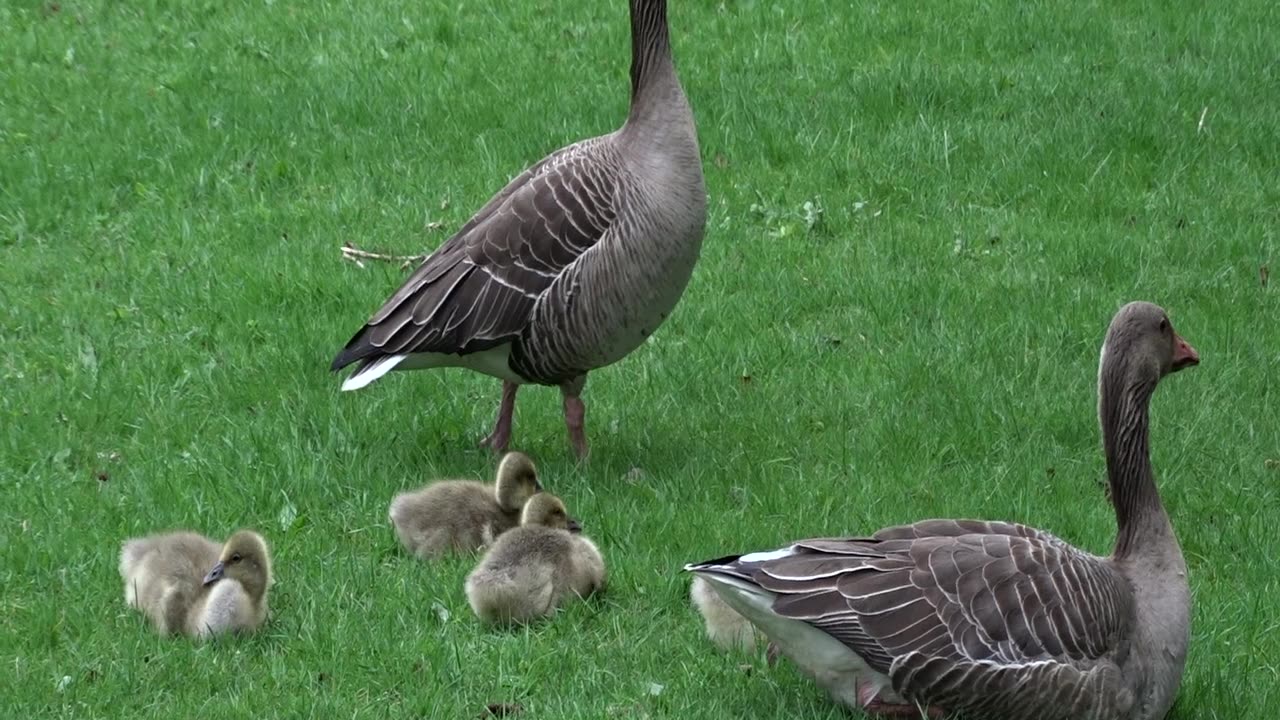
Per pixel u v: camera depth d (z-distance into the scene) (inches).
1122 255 646.5
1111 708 332.2
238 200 711.1
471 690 371.2
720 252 658.8
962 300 611.2
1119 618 335.0
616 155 483.5
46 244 669.3
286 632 398.0
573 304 476.7
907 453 500.4
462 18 913.5
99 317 599.5
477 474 494.6
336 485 478.0
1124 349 350.9
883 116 786.8
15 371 558.9
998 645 325.4
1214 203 698.2
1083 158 735.7
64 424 520.1
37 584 424.2
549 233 476.4
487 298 478.9
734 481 485.7
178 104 800.3
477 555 441.4
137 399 538.0
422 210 696.4
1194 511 472.1
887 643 325.4
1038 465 493.4
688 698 363.3
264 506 471.2
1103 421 354.3
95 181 721.0
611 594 419.2
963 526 349.4
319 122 789.2
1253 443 509.0
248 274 631.2
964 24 889.5
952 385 542.3
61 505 465.4
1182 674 350.9
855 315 606.9
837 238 676.1
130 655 385.7
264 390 545.6
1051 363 557.9
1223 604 413.1
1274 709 366.9
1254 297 614.5
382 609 407.2
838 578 330.0
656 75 481.1
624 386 553.3
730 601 339.6
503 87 823.7
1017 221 683.4
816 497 469.1
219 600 385.7
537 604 398.6
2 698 367.6
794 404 537.0
